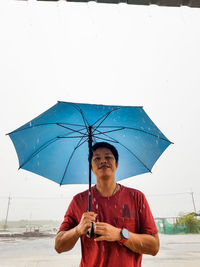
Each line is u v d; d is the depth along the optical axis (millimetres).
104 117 1775
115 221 1643
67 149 1912
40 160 1847
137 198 1768
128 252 1568
